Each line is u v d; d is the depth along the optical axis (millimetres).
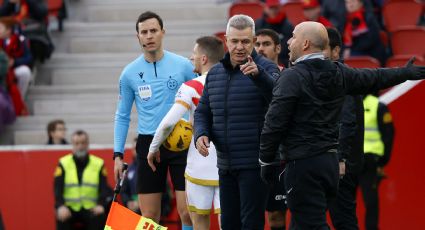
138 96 32250
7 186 45125
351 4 49312
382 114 38406
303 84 26234
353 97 31688
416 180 41344
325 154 26516
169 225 42250
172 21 56219
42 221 45188
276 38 33875
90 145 46781
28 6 52438
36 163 45094
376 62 46438
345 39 49312
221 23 55625
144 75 32156
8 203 45125
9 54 50375
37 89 51781
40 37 52125
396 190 41500
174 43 53844
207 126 28953
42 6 52625
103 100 51312
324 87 26328
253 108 28328
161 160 31906
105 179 43406
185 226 32438
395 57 47781
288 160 26641
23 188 45156
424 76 26984
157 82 32125
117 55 54062
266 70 28375
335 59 31172
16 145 48938
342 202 32531
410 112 41219
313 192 26516
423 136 41156
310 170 26406
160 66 32219
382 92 45719
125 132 32562
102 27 55812
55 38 55469
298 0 55094
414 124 41188
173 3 57375
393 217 41562
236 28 28156
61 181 43094
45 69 53062
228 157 28562
